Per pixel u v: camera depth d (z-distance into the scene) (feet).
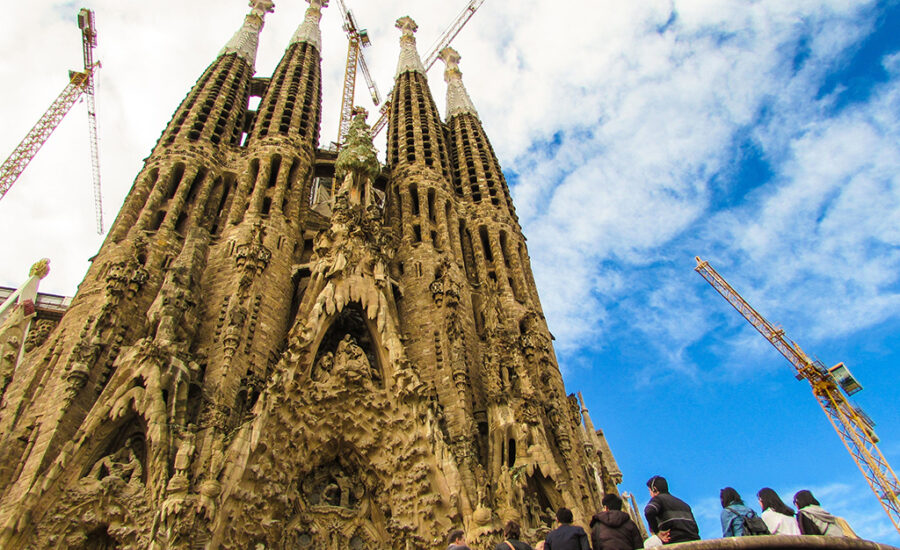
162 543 72.79
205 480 79.87
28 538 75.20
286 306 127.34
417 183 179.42
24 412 94.53
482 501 90.58
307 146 174.29
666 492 41.93
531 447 104.99
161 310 101.55
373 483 101.35
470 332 140.56
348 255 122.21
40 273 158.20
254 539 84.43
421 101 227.61
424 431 99.91
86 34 268.41
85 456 82.79
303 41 227.40
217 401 94.94
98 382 96.02
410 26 287.07
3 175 245.65
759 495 43.06
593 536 39.17
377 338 112.88
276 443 93.61
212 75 188.44
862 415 233.55
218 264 127.65
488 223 177.78
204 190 146.72
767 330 259.80
